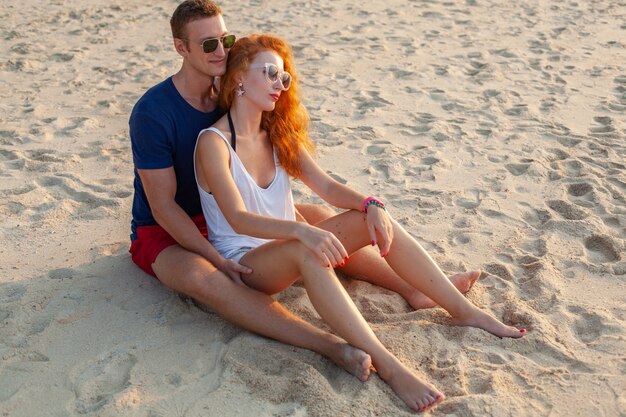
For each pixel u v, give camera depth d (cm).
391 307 325
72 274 345
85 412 255
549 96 649
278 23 929
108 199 432
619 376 275
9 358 284
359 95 650
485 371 279
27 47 796
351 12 999
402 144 540
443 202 440
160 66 743
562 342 298
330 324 277
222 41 297
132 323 306
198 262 298
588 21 942
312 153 339
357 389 265
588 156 509
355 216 304
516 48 813
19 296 325
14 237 387
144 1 1068
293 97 317
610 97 649
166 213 306
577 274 353
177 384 269
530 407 259
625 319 315
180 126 307
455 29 904
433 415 257
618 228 402
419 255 302
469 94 658
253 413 254
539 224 411
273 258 287
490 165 498
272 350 282
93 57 775
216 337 296
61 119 580
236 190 298
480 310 307
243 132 308
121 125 575
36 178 464
